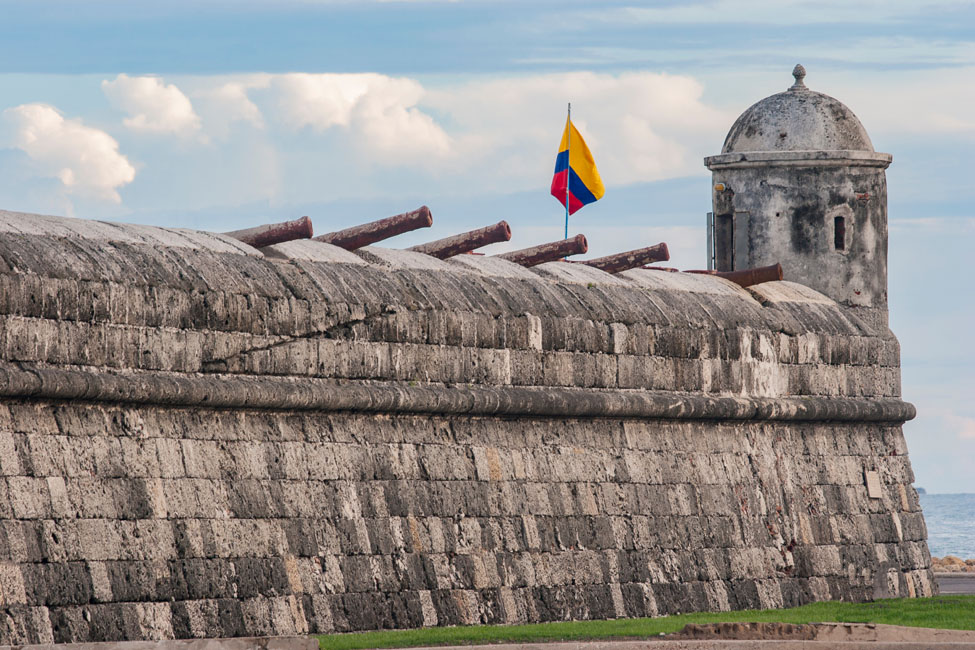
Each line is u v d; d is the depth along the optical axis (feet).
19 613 190.80
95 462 205.36
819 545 311.27
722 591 287.07
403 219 257.96
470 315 258.57
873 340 336.49
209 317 223.10
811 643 209.15
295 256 248.32
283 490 226.99
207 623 211.61
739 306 311.88
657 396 285.43
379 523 237.86
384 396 241.14
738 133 360.07
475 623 245.04
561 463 268.00
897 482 337.52
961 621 250.16
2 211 221.05
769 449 308.19
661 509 281.74
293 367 232.94
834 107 357.41
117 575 203.31
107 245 220.84
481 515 252.42
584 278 291.38
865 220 352.69
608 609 265.95
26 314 201.16
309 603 224.74
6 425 196.85
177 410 217.77
